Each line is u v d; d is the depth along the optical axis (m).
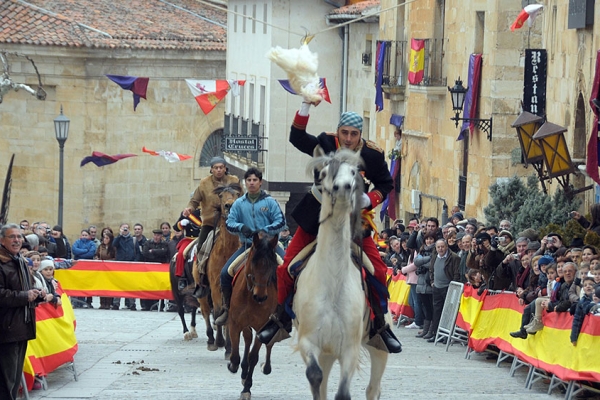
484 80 47.69
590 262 24.41
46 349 24.23
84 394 23.22
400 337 35.75
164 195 81.56
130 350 31.17
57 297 25.06
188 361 28.67
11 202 78.69
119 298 48.56
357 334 16.95
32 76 76.88
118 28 79.75
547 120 41.81
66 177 78.00
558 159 34.94
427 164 56.53
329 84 75.38
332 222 16.70
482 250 31.22
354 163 16.58
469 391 23.97
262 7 77.06
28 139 78.06
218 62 83.75
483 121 47.06
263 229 22.81
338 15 72.81
